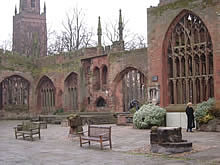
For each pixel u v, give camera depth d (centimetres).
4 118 3922
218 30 2094
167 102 2431
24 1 8219
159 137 1260
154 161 1102
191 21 2303
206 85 2222
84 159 1180
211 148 1296
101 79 3366
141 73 2986
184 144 1240
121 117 2634
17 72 3919
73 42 5397
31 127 1927
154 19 2500
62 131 2297
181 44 2384
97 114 3161
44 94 4044
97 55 3391
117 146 1480
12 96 4134
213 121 1939
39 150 1438
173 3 2375
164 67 2448
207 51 2214
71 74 3672
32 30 8044
